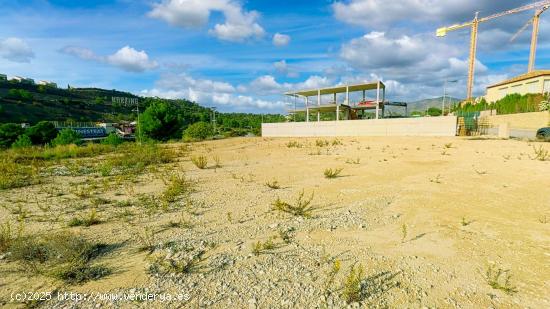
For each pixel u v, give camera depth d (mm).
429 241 3285
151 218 4168
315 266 2740
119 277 2578
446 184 6059
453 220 3941
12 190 6176
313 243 3266
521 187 5656
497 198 4957
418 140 17672
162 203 4918
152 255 2975
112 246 3211
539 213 4168
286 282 2477
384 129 24859
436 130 21719
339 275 2580
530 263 2762
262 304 2188
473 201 4809
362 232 3584
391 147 14297
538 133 16969
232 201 5027
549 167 7512
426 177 6820
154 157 11516
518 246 3123
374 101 34469
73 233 3549
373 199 4980
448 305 2174
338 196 5281
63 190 6129
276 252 3037
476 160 9180
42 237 3373
